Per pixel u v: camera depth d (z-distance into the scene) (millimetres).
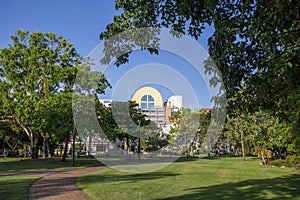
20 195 8508
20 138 43125
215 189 10133
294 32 4168
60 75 27328
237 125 26406
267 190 9977
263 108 6070
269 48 3938
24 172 16266
